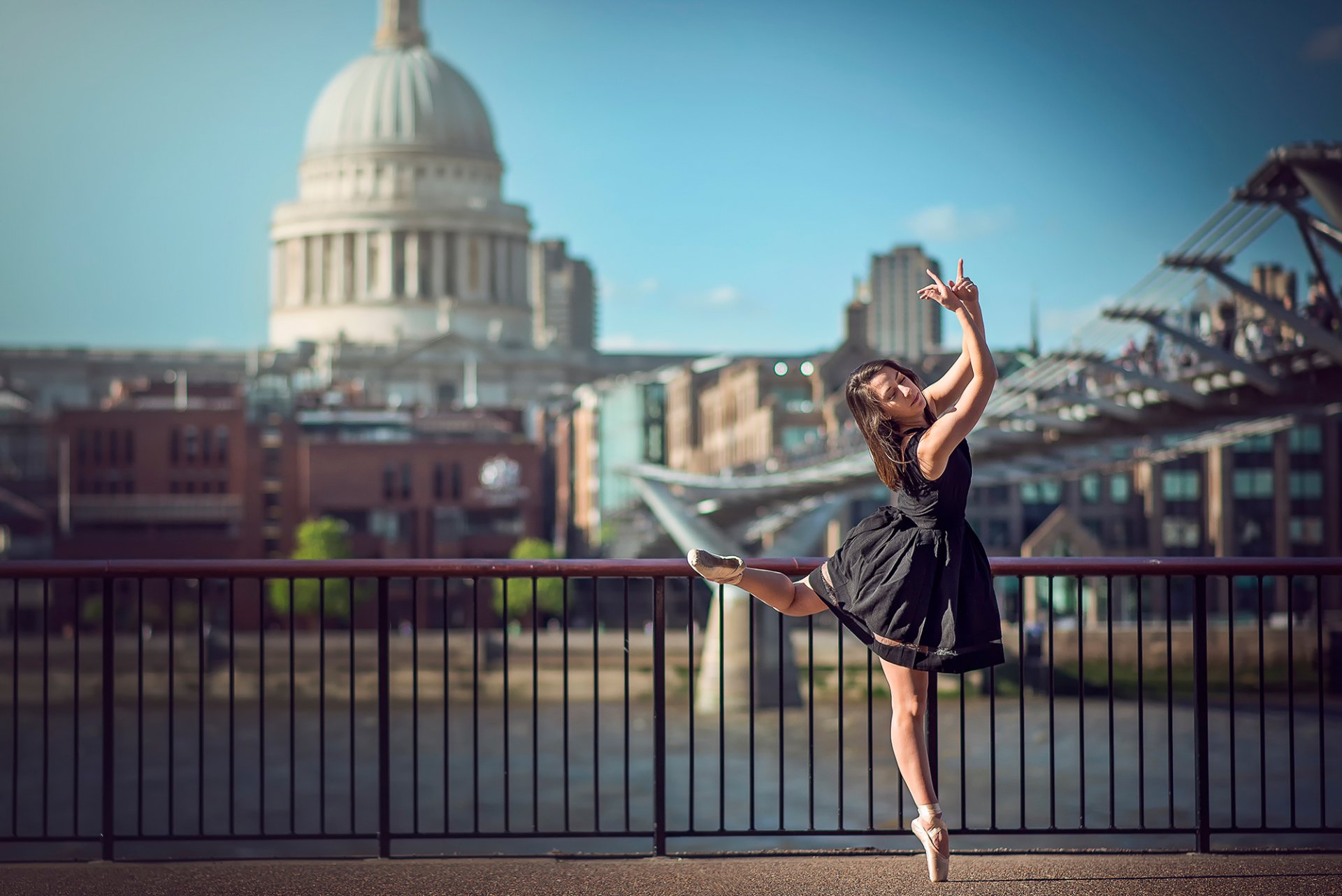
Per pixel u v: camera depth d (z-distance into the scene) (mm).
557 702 70750
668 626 94625
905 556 5367
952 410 5176
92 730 65188
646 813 44500
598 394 151625
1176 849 6781
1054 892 6004
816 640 69938
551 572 6754
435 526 108812
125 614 98375
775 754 53312
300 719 67438
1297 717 57875
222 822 44531
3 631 99000
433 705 70625
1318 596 6746
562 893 6070
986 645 5402
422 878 6332
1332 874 6301
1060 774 45750
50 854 38438
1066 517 80125
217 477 108938
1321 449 99000
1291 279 99625
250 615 98562
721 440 128500
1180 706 62312
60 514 107312
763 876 6273
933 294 5277
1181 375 39969
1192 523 101188
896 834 6707
